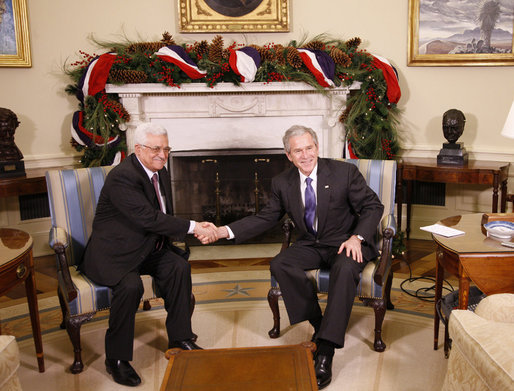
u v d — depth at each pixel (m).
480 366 1.55
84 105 4.59
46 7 4.78
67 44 4.88
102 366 2.82
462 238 2.55
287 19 4.97
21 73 4.79
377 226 2.97
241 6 4.95
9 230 2.83
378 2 4.97
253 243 5.11
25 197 4.86
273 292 3.04
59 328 3.30
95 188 3.16
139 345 3.05
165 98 4.83
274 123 5.00
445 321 2.56
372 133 4.67
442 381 2.57
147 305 3.55
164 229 2.78
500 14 4.67
